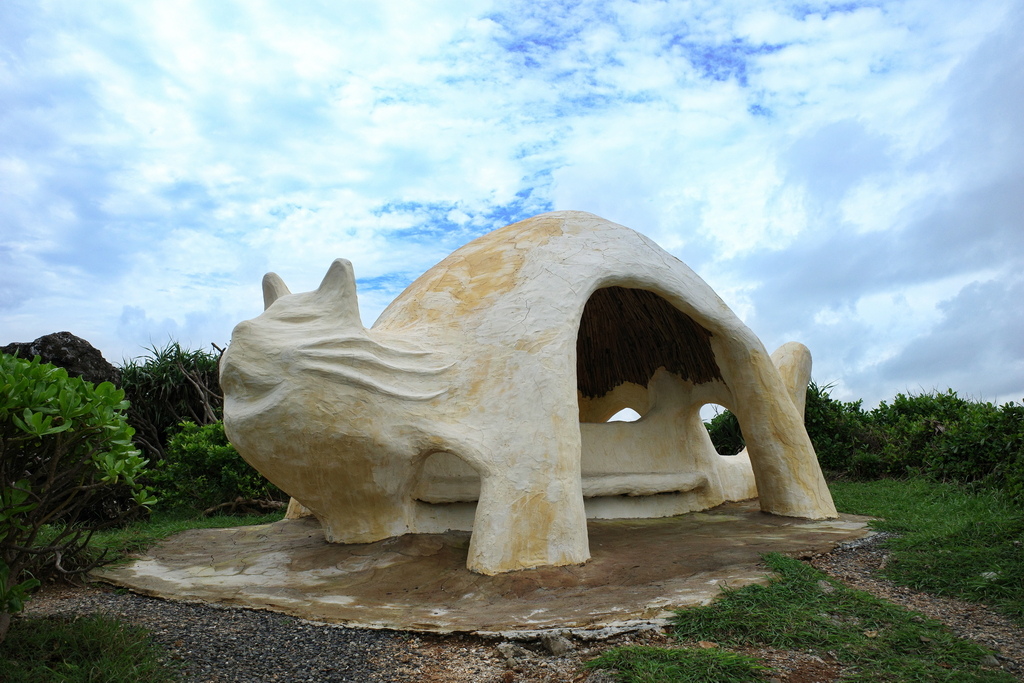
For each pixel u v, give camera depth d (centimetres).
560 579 514
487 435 575
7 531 345
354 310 582
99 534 711
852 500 881
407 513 639
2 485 338
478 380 606
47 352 995
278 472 586
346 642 411
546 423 578
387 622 436
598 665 357
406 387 586
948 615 456
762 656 378
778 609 440
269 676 358
